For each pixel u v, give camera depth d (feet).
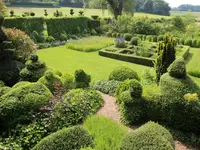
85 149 13.56
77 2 203.51
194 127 19.75
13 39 34.68
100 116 20.74
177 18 98.48
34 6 169.37
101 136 16.81
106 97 28.04
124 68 32.53
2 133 19.52
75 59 53.36
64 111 20.90
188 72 44.01
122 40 65.46
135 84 21.58
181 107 19.84
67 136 15.25
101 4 116.98
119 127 19.01
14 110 19.98
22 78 27.84
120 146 14.70
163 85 21.39
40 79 25.76
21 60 34.65
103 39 80.43
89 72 42.50
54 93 24.48
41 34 73.15
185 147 18.94
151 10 197.16
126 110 22.02
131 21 94.27
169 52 25.75
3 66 28.76
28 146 17.98
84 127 17.03
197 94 20.15
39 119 19.84
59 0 204.85
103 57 56.65
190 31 90.68
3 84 26.53
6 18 61.26
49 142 15.01
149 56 53.78
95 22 97.55
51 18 72.90
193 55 63.57
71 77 28.32
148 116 21.52
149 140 14.05
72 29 84.23
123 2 112.98
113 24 96.53
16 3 162.40
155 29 90.22
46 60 51.49
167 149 13.47
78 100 22.77
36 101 20.61
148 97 21.45
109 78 32.68
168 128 20.66
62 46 69.82
